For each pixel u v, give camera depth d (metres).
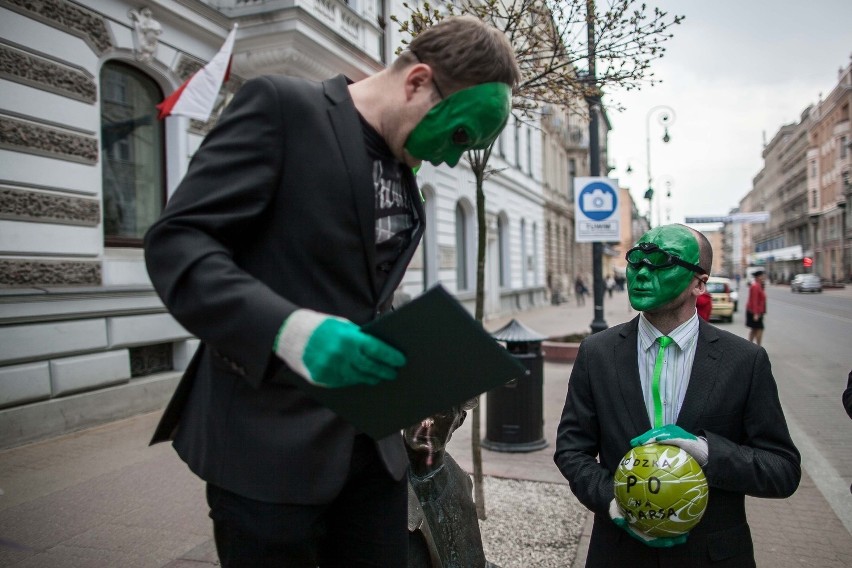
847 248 64.12
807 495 4.51
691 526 1.69
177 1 7.82
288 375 1.02
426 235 15.73
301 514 1.17
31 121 6.12
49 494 4.45
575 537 3.72
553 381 9.41
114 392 6.66
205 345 1.29
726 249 164.62
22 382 5.71
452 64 1.17
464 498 2.56
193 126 8.31
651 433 1.81
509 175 22.95
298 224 1.15
